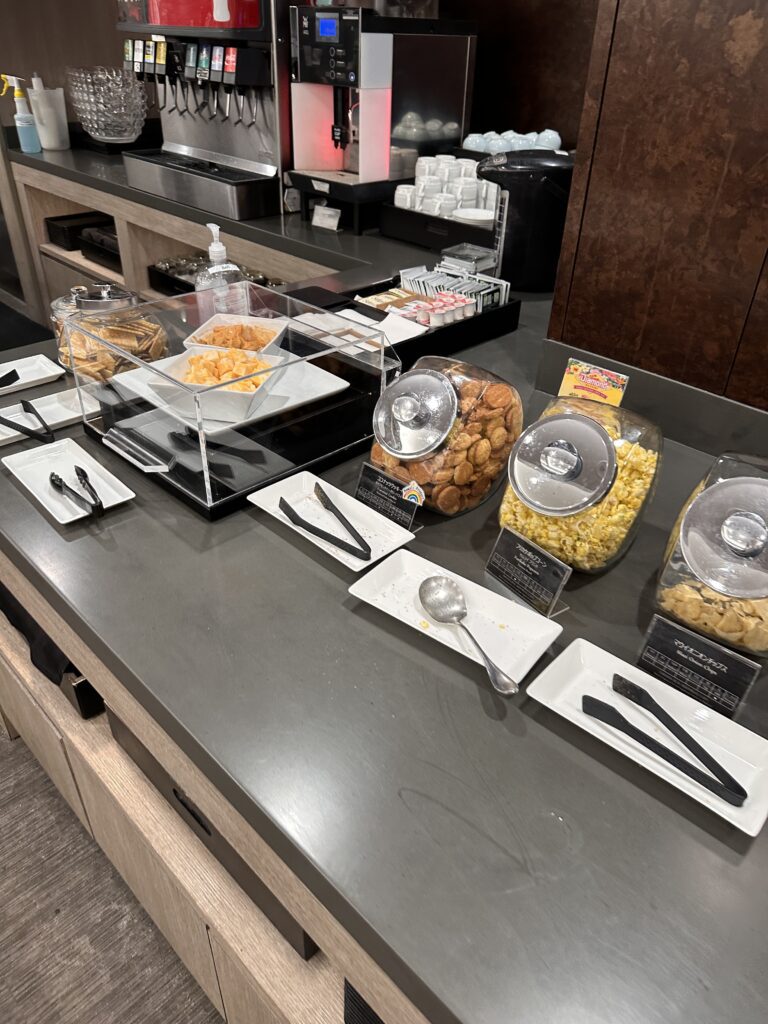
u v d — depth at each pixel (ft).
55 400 4.50
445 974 1.89
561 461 3.05
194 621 2.98
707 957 1.94
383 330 4.97
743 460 2.89
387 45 7.06
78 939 4.58
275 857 2.63
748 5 3.32
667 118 3.77
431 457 3.41
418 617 2.97
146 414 3.67
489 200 7.29
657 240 4.06
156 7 8.40
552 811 2.29
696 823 2.28
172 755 3.09
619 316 4.41
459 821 2.25
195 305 4.50
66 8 11.51
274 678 2.73
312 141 8.07
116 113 10.72
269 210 8.36
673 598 2.85
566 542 3.11
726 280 3.88
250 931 3.15
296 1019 2.89
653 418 4.48
